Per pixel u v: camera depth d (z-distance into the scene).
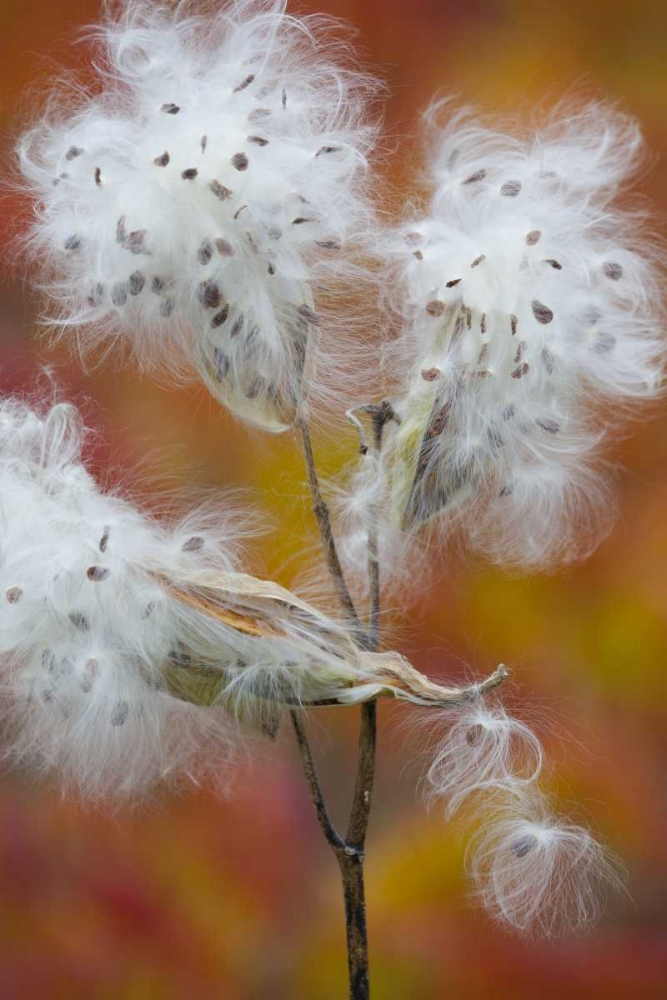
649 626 1.54
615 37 1.78
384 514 1.19
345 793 1.55
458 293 1.17
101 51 1.19
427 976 1.48
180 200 1.14
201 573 1.16
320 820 1.16
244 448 1.47
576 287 1.18
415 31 1.74
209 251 1.14
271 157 1.15
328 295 1.19
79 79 1.22
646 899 1.50
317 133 1.17
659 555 1.57
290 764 1.53
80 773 1.18
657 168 1.69
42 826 1.47
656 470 1.58
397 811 1.54
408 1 1.73
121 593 1.15
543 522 1.21
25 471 1.16
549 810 1.35
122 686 1.16
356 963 1.16
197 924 1.48
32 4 1.60
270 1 1.19
